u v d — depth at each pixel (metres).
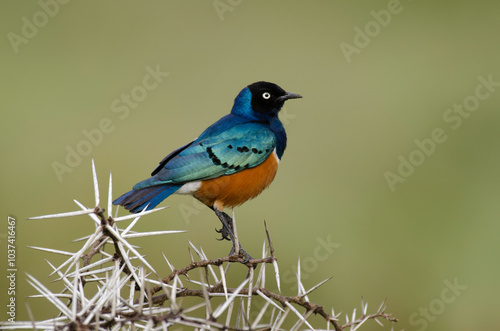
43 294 4.54
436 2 18.34
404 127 15.51
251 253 13.08
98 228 4.85
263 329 5.28
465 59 16.95
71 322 4.43
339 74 16.61
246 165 9.79
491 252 13.15
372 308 12.01
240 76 16.14
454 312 12.00
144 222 12.56
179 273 5.57
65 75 15.41
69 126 14.42
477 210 14.04
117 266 4.96
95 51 16.00
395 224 13.80
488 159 14.90
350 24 17.47
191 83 15.78
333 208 14.09
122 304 4.86
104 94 15.14
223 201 9.87
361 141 15.43
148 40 16.50
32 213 12.46
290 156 15.14
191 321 4.51
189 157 9.51
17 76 15.35
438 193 14.22
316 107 15.91
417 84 16.44
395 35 17.62
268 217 13.91
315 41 17.00
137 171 13.80
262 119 10.61
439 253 13.23
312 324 10.90
